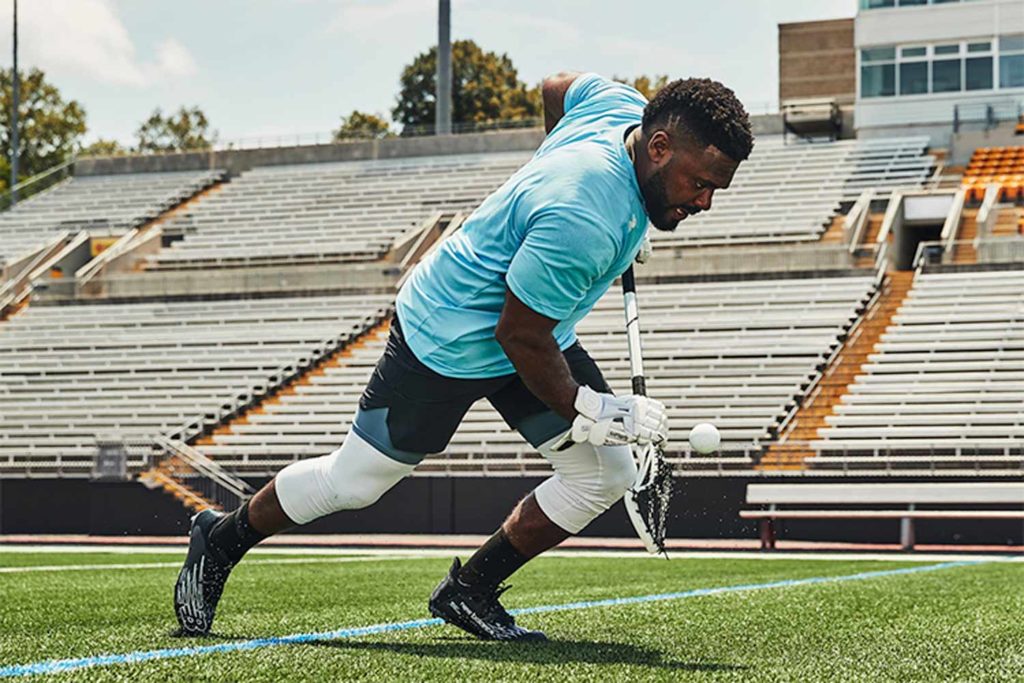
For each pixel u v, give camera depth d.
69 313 21.80
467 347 3.39
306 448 16.75
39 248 25.50
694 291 19.05
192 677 2.96
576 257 3.13
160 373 19.05
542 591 6.37
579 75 3.63
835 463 14.89
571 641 3.78
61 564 9.31
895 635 4.07
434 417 3.53
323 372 18.83
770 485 13.19
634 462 3.71
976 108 24.23
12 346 20.59
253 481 16.16
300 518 3.75
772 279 19.17
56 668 3.12
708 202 3.21
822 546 13.16
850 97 32.22
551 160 3.26
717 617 4.69
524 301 3.17
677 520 14.59
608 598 5.80
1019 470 14.29
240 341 19.70
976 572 8.30
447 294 3.40
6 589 6.45
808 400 16.27
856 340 17.38
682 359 17.39
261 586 6.74
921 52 24.61
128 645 3.64
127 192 28.09
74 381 19.25
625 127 3.34
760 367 16.88
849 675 3.08
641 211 3.24
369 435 3.56
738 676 3.01
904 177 22.77
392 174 26.58
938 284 18.28
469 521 15.23
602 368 17.36
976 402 15.47
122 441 16.25
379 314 20.25
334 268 21.28
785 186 23.03
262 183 27.28
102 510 16.17
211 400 17.97
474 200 24.83
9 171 48.25
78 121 50.12
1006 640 3.94
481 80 46.75
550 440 3.60
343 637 3.87
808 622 4.53
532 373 3.24
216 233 25.22
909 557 11.02
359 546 13.13
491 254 3.34
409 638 3.83
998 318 16.98
